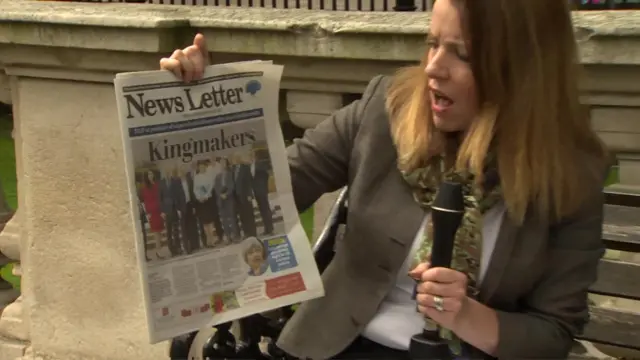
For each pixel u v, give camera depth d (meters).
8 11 2.50
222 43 2.31
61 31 2.41
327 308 1.76
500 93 1.56
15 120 2.69
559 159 1.58
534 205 1.60
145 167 1.57
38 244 2.71
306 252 1.68
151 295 1.55
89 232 2.60
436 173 1.67
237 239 1.64
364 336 1.76
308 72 2.26
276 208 1.68
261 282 1.64
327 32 2.16
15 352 2.82
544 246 1.62
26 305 2.79
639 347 1.94
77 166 2.57
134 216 1.55
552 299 1.63
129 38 2.33
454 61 1.57
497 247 1.62
